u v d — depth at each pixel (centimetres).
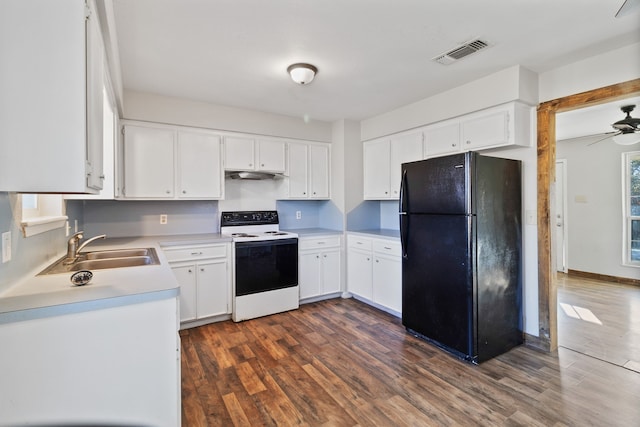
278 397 198
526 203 275
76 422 116
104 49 170
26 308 107
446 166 254
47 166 109
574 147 520
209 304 315
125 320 123
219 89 300
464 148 298
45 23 109
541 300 265
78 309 114
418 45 221
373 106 354
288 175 396
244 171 365
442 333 258
